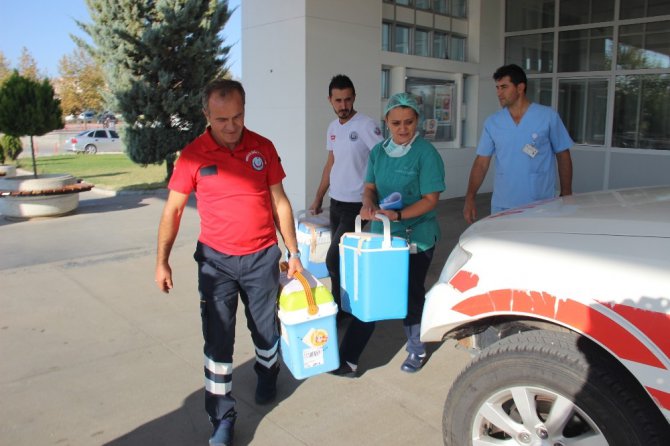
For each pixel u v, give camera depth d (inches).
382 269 128.6
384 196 145.3
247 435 123.7
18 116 363.6
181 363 157.3
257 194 118.8
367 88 347.6
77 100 1713.8
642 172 380.5
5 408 134.3
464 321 100.3
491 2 415.8
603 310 83.9
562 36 404.5
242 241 118.5
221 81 112.8
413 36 379.6
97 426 127.2
